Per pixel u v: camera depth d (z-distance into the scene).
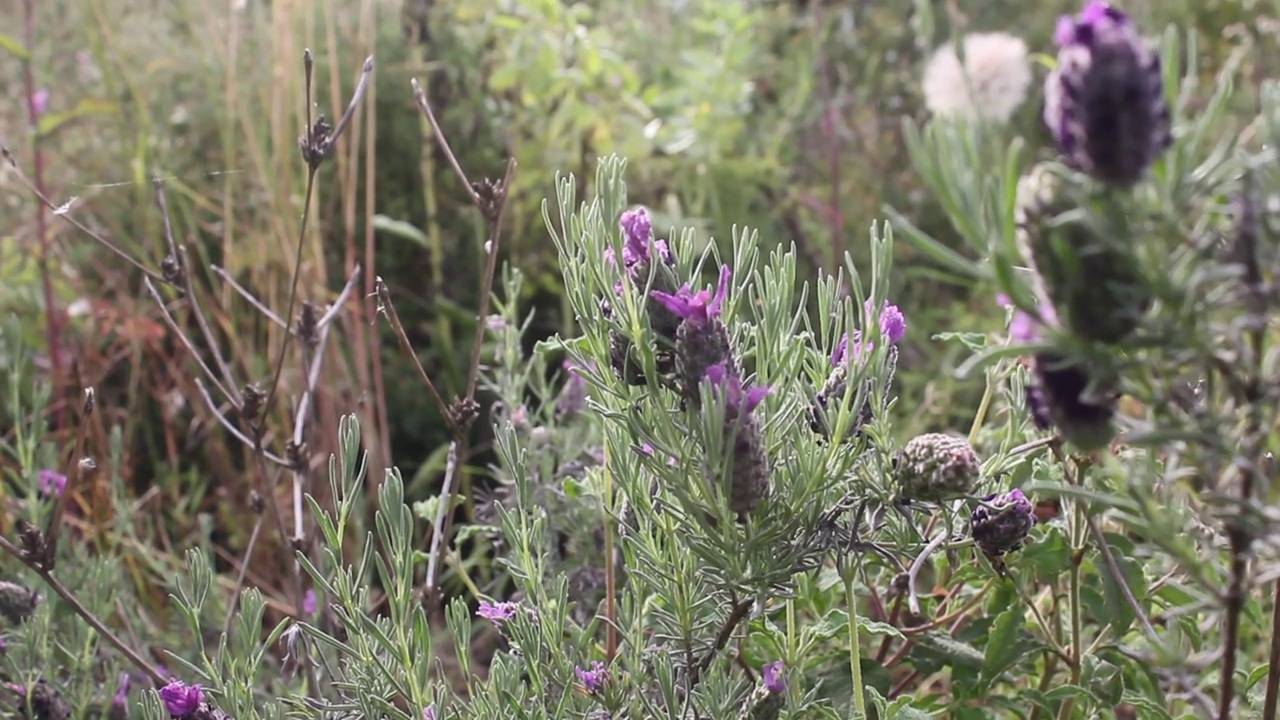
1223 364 0.48
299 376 1.11
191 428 1.14
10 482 1.01
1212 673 0.66
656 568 0.60
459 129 1.43
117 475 0.85
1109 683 0.64
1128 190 0.47
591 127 1.42
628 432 0.58
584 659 0.64
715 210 1.40
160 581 0.96
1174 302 0.47
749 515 0.56
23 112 1.38
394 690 0.60
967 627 0.67
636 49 1.76
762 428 0.57
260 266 1.17
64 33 1.44
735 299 0.59
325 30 1.42
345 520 0.59
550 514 0.76
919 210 1.56
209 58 1.33
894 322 0.60
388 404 1.26
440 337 1.16
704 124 1.45
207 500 1.19
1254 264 0.47
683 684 0.62
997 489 0.65
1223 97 0.47
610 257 0.57
